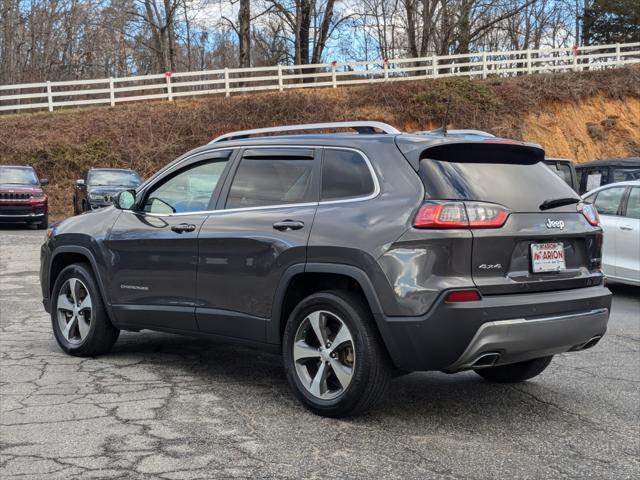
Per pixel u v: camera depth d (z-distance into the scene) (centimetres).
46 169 2753
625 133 3033
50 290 641
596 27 4597
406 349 404
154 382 518
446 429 425
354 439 403
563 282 440
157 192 568
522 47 4747
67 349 603
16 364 570
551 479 350
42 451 377
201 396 484
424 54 3475
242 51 3319
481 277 408
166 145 2859
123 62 4541
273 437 403
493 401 488
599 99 3091
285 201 479
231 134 549
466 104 2983
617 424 441
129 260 560
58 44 4169
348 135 473
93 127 2884
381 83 3064
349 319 423
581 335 437
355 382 420
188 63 4753
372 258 413
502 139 454
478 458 377
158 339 676
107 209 606
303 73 3350
